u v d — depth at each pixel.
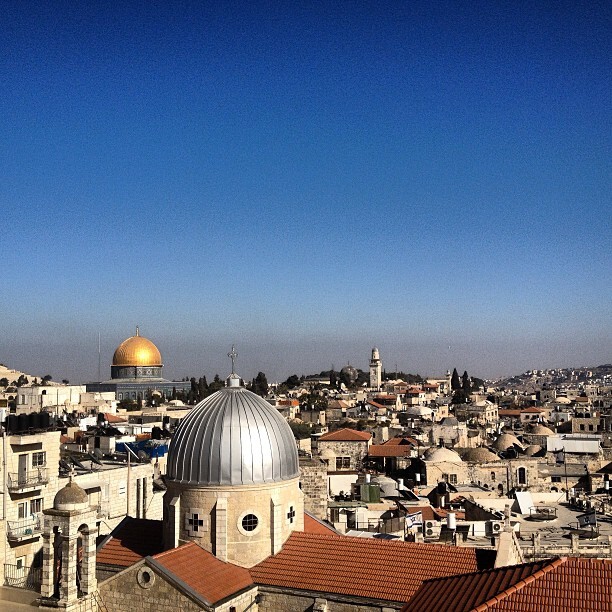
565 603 34.41
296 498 54.09
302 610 47.62
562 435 185.88
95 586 47.69
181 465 52.16
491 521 83.69
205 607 44.53
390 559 48.66
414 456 150.38
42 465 73.88
